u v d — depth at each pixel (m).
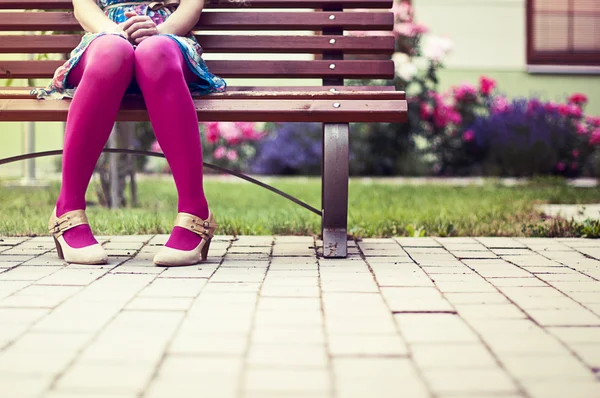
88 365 1.38
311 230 3.35
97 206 4.49
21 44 2.83
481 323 1.69
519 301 1.91
